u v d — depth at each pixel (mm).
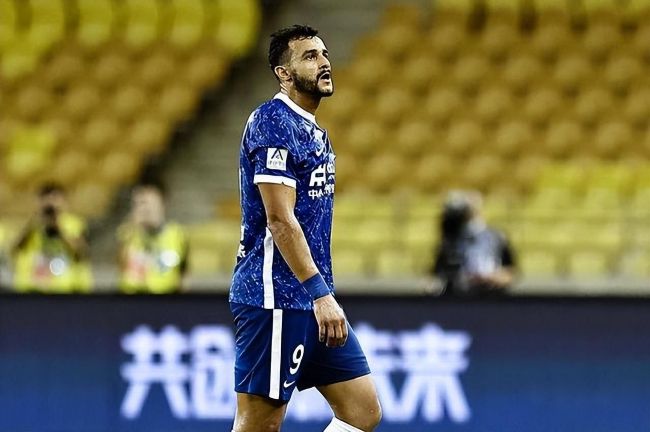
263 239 16141
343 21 56344
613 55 54656
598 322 26156
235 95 54250
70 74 54719
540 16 56062
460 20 55969
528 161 49750
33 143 51562
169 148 52000
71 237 31812
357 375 16750
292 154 15812
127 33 56438
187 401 26516
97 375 26625
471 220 31188
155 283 30969
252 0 56500
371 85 53281
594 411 26000
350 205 44844
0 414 26547
